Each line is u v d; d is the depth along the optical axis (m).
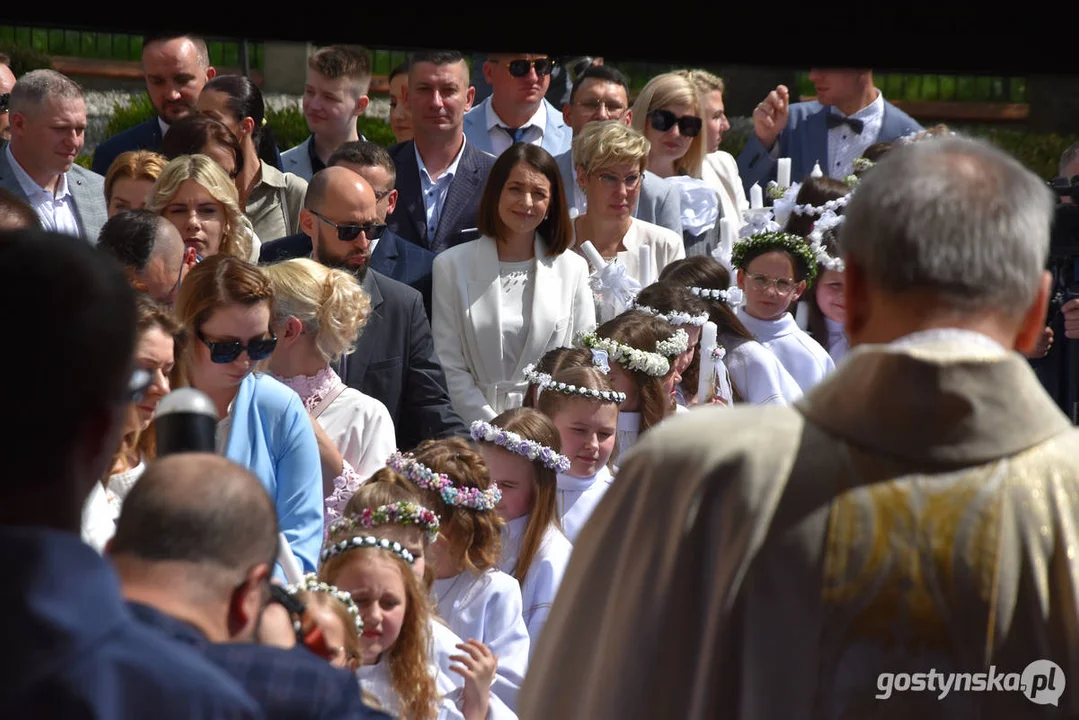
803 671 6.06
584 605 6.75
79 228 20.58
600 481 17.19
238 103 22.83
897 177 6.39
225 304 13.85
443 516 14.55
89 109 33.81
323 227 18.72
